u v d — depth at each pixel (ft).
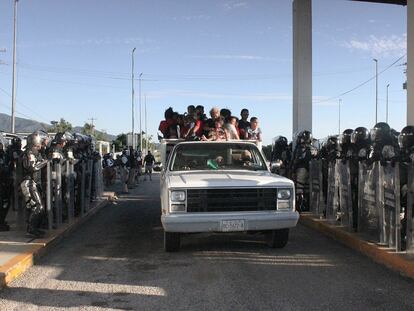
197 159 31.40
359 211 30.83
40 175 31.55
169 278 23.08
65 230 34.12
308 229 36.60
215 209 26.45
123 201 58.95
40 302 19.69
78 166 41.45
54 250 29.68
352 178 32.24
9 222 37.35
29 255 25.58
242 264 25.64
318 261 26.14
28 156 30.07
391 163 26.13
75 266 25.66
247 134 40.09
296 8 58.08
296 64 58.23
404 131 26.05
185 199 26.32
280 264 25.57
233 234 34.14
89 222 41.52
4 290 21.33
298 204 42.42
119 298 20.15
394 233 26.02
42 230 31.04
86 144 45.24
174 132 40.01
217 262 26.16
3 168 32.91
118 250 29.68
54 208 34.58
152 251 29.27
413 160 25.05
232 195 26.58
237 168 31.09
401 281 22.09
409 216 24.64
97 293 20.84
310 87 57.57
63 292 21.01
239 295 20.30
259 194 26.78
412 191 24.64
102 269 24.95
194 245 30.68
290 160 45.37
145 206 53.47
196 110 37.24
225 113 41.01
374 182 28.86
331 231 32.94
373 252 26.37
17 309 18.84
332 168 35.65
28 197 30.25
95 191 52.44
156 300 19.83
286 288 21.21
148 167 104.32
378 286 21.36
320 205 38.06
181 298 20.04
